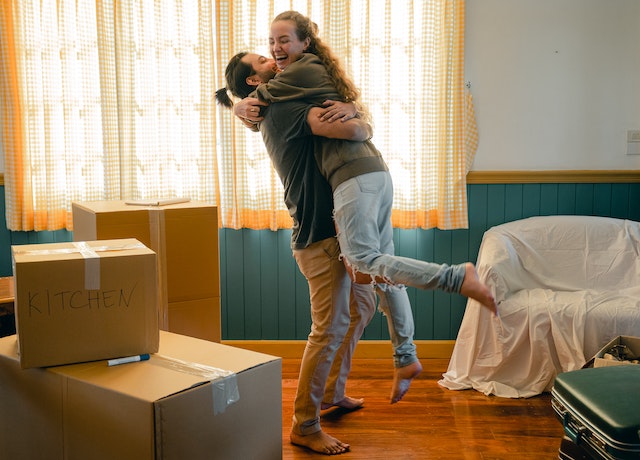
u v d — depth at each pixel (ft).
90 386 5.82
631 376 7.10
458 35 11.76
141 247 6.76
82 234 8.20
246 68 8.75
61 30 11.71
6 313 8.68
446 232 12.29
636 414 6.36
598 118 12.23
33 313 6.13
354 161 7.96
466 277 6.94
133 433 5.56
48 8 11.71
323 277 8.61
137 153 12.04
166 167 12.06
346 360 9.82
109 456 5.80
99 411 5.80
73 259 6.20
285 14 8.28
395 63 11.80
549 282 11.21
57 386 6.14
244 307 12.56
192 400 5.69
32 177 12.15
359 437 9.23
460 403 10.32
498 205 12.31
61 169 12.14
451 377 11.10
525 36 12.09
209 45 11.87
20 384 6.49
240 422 6.16
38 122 11.97
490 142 12.28
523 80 12.17
